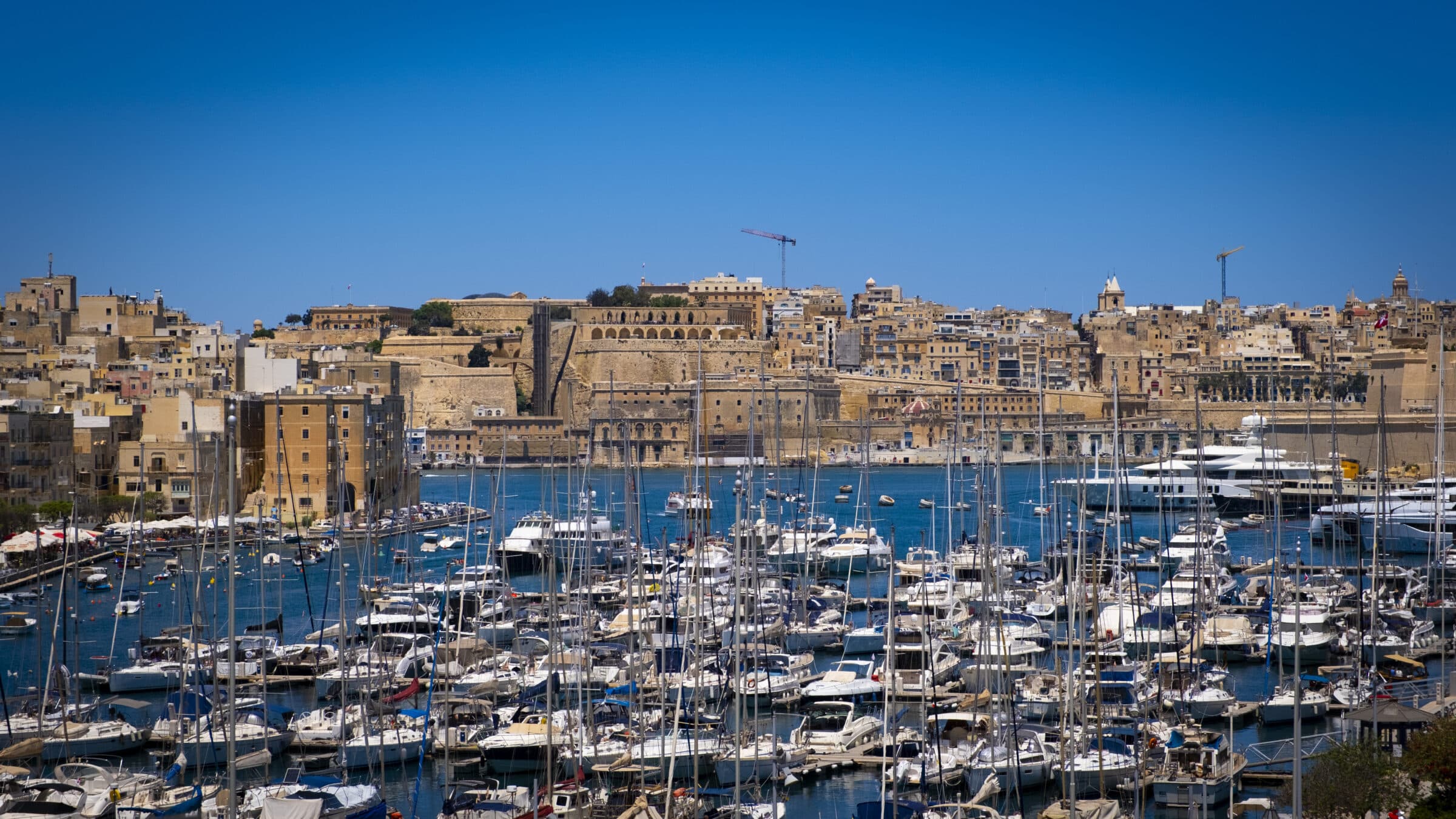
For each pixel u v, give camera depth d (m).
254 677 103.12
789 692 96.12
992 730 76.88
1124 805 75.25
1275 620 109.56
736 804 67.69
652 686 94.00
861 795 78.56
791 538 160.75
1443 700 82.75
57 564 155.12
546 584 140.25
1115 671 94.50
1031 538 193.00
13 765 81.12
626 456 120.88
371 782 77.50
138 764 84.88
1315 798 65.62
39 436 194.75
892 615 83.44
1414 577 137.75
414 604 108.50
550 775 71.56
